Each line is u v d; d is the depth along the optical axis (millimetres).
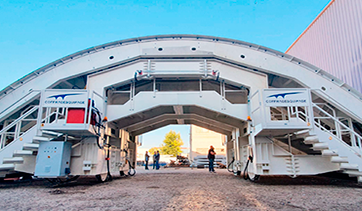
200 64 7480
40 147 5660
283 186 5953
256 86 7418
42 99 5797
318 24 10352
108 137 7348
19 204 3842
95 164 6270
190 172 11805
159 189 5461
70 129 5656
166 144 35125
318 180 7367
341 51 8836
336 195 4633
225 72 7512
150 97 7289
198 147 27859
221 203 3912
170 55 7617
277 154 6520
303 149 8758
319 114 8156
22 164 6059
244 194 4754
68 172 5832
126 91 7742
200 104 7250
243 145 8297
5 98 6973
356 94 7016
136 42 7738
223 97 7398
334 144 5816
